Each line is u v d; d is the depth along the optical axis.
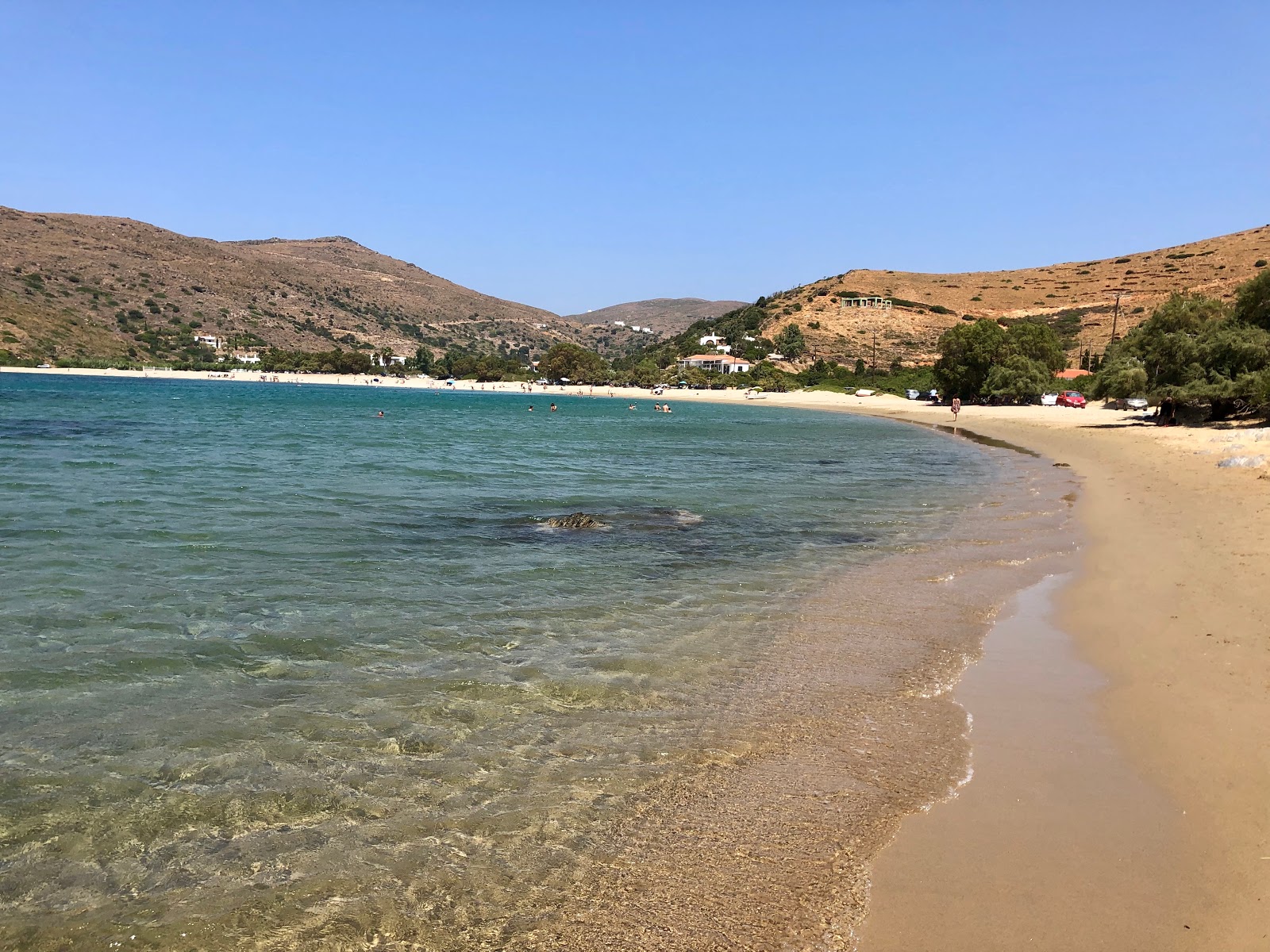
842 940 4.18
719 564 13.63
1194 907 4.40
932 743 6.58
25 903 4.57
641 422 69.88
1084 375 98.56
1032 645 9.12
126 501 18.31
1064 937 4.17
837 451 40.62
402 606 10.70
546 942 4.21
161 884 4.77
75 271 196.50
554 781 5.97
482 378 190.88
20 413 50.81
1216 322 44.72
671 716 7.16
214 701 7.43
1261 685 7.37
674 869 4.85
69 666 8.21
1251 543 13.34
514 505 20.02
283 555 13.52
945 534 16.44
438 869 4.89
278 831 5.32
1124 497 20.33
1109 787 5.79
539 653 8.90
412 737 6.72
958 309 181.12
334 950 4.19
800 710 7.30
